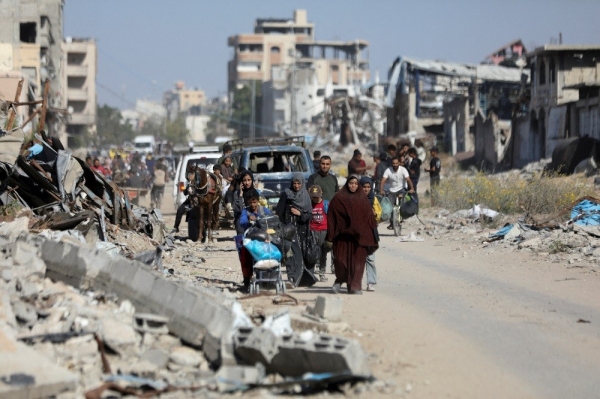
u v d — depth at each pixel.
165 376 11.16
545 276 20.72
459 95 105.19
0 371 10.09
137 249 23.58
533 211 34.31
